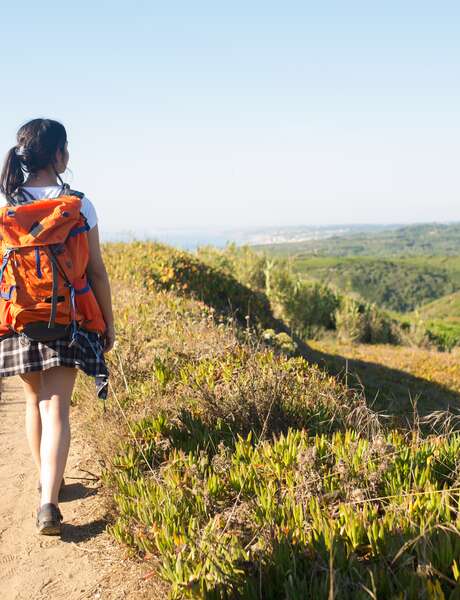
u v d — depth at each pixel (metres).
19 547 3.11
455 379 13.62
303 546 2.43
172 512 2.91
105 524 3.26
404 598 2.00
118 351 5.30
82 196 3.16
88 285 3.10
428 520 2.40
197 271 14.36
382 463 3.05
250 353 5.43
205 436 3.84
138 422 4.05
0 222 2.92
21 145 3.19
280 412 4.18
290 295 20.34
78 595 2.66
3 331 3.00
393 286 170.75
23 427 5.47
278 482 3.18
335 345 18.56
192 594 2.26
